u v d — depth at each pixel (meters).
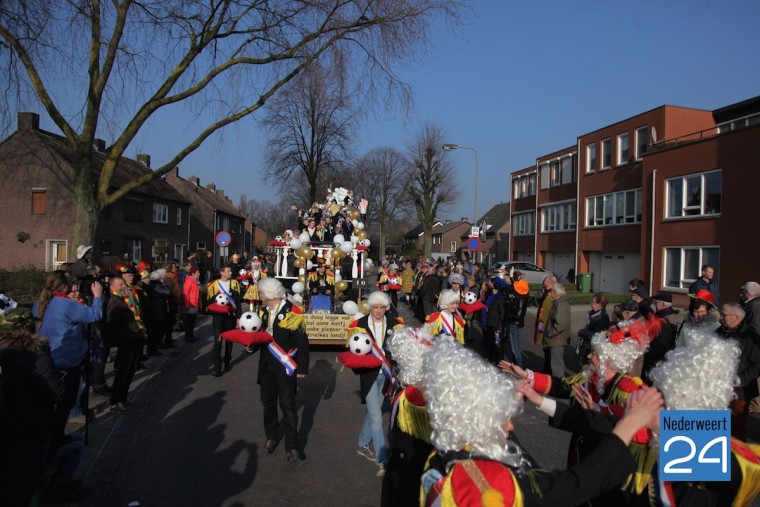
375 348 4.91
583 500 1.74
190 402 7.29
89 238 11.15
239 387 8.17
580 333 8.40
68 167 27.84
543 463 5.21
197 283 12.45
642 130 23.72
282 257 13.27
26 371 3.37
